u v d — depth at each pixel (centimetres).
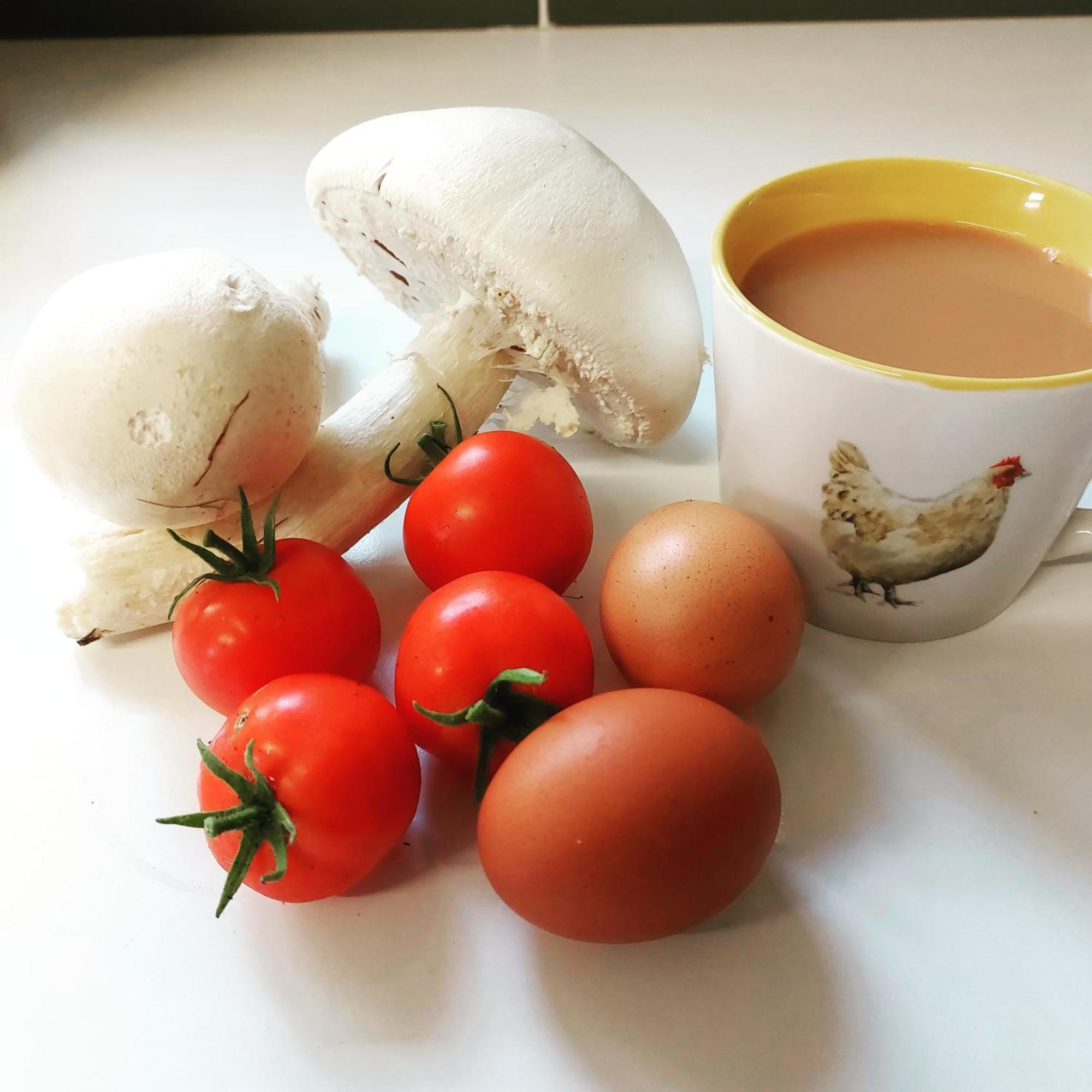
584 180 26
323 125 49
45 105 51
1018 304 24
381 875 22
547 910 19
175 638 24
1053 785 23
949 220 27
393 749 21
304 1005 20
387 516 29
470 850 23
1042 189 25
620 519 29
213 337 24
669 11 57
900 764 24
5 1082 19
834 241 26
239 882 19
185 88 53
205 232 41
